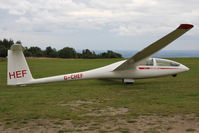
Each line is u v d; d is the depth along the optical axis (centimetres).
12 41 7194
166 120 534
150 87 1094
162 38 1005
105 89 1044
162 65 1277
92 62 3853
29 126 513
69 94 912
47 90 1019
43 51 8612
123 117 568
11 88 1087
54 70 2284
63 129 488
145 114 591
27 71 1084
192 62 3259
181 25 955
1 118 578
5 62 3800
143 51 1076
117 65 1229
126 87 1105
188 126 489
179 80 1359
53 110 652
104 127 495
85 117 576
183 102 725
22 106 706
